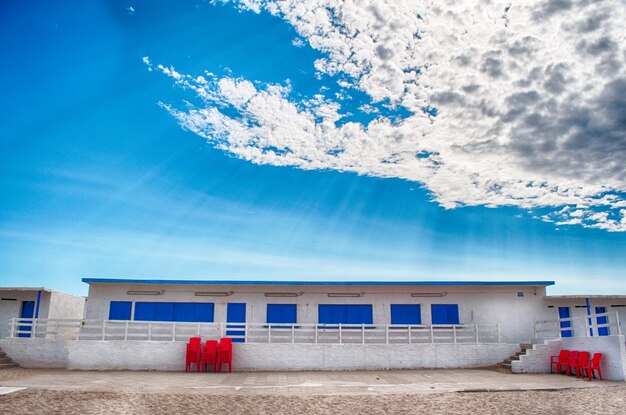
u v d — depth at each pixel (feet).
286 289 84.79
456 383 61.00
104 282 82.69
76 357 72.59
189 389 54.60
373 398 51.31
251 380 63.31
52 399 46.39
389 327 84.33
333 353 75.46
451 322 85.15
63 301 91.45
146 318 82.74
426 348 77.00
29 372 67.82
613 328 86.38
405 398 51.42
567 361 68.49
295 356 74.95
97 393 50.03
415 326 81.82
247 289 84.43
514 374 69.92
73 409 43.11
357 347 75.87
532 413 45.24
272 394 52.65
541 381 62.23
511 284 85.05
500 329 84.84
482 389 55.31
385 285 84.84
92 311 82.33
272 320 83.87
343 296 85.20
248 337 76.54
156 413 43.47
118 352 73.15
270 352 74.74
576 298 86.48
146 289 83.41
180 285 83.87
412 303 85.51
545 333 84.74
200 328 80.89
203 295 83.76
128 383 58.18
